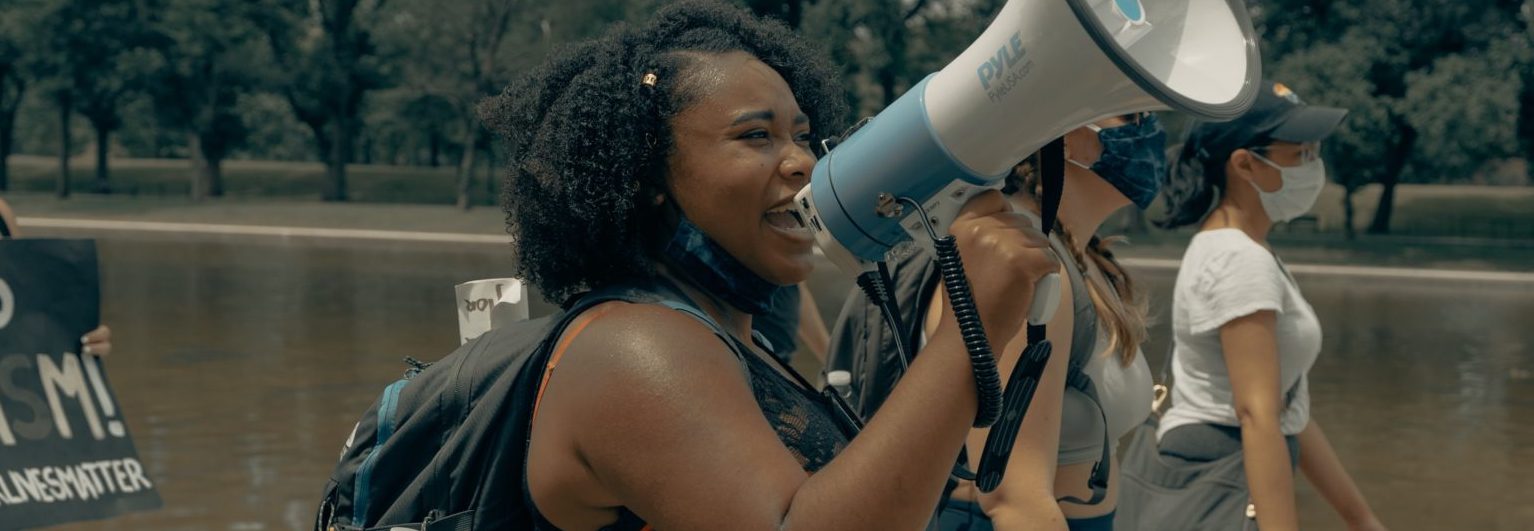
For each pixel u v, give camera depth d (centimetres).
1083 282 239
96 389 401
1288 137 316
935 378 132
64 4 4831
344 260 2755
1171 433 322
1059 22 126
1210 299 312
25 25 4859
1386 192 4375
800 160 151
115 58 4909
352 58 5622
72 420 395
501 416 147
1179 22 134
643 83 151
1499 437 969
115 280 2130
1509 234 4625
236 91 5650
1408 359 1409
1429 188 5734
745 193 150
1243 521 310
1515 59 3559
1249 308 306
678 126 151
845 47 4191
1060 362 228
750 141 151
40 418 388
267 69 5303
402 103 5578
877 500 129
